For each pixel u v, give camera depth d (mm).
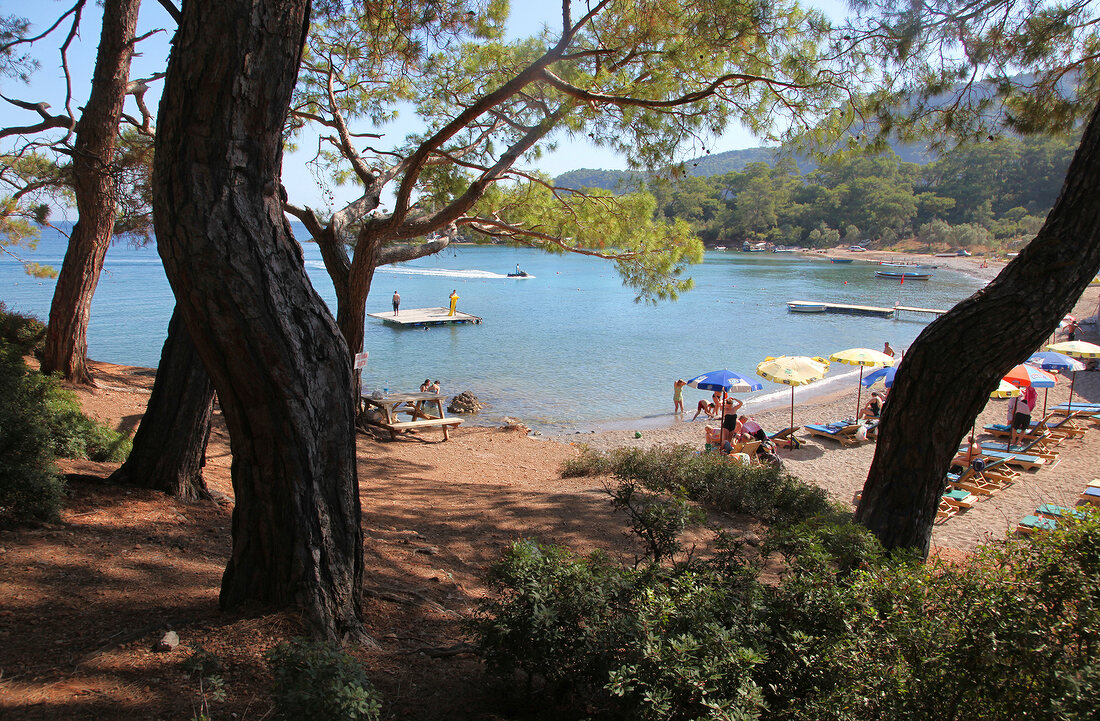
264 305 3086
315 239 10484
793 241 135125
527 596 2908
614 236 10500
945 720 2326
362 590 4020
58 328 10906
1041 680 2238
